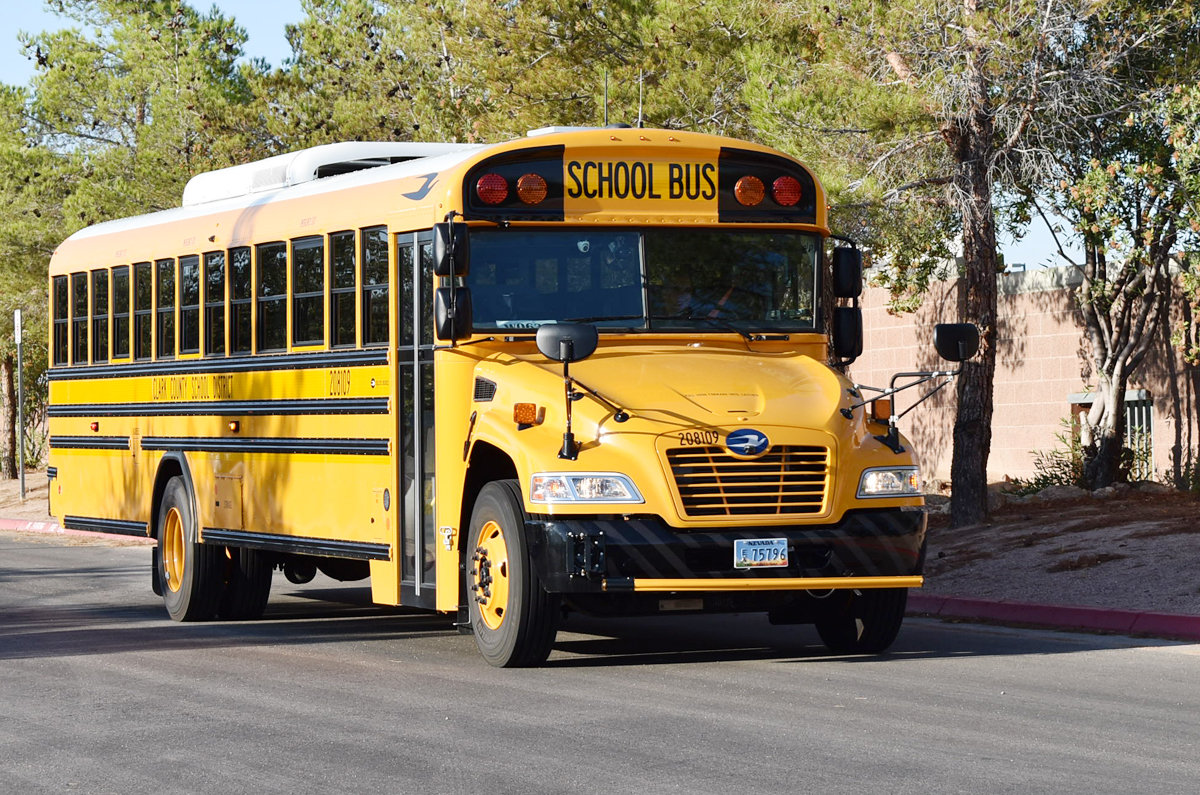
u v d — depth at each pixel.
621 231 11.28
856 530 10.14
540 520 10.03
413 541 11.50
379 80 31.06
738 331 11.34
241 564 14.20
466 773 7.37
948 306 24.27
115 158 30.05
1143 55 19.88
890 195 18.39
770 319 11.52
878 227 19.05
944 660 11.06
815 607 11.61
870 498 10.23
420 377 11.41
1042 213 21.19
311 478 12.68
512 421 10.43
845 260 11.72
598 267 11.22
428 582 11.34
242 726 8.67
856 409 10.55
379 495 11.81
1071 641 12.22
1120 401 21.00
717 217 11.45
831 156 18.39
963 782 7.04
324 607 15.66
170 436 14.84
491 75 25.25
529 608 10.28
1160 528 15.85
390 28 31.64
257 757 7.84
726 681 10.09
